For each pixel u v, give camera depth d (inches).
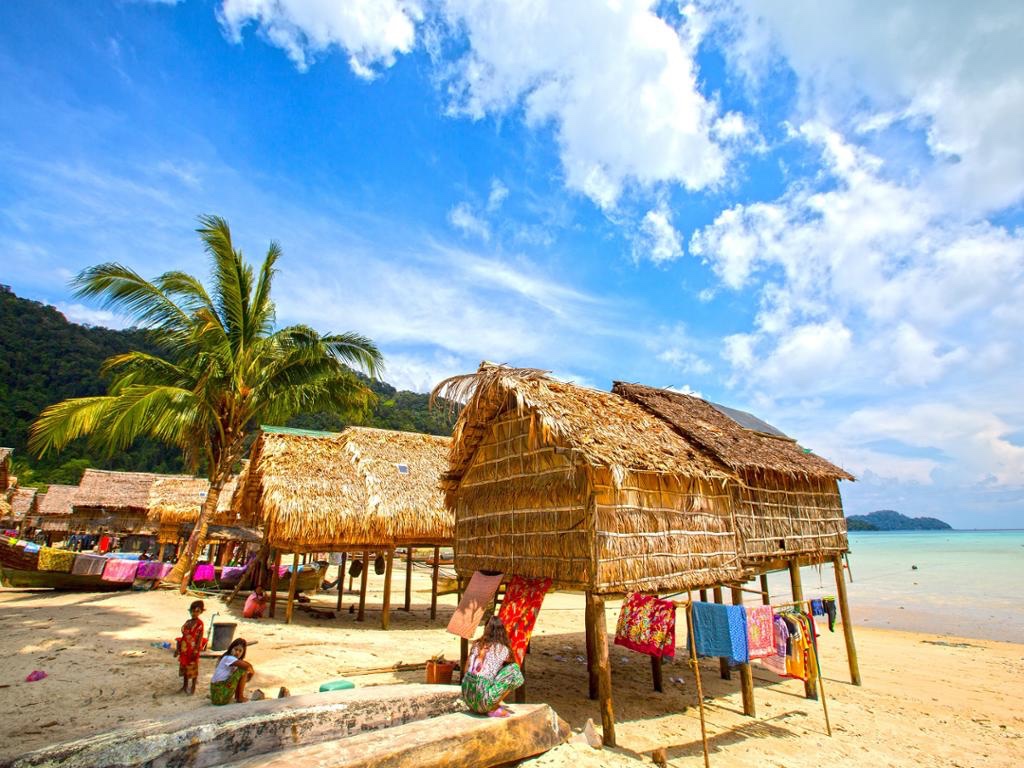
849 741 379.9
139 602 673.6
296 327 800.3
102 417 681.0
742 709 437.4
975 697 522.6
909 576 1838.1
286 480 646.5
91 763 197.3
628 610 352.2
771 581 1831.9
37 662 392.2
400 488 681.0
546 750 271.6
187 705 322.7
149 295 724.7
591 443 337.4
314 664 449.1
